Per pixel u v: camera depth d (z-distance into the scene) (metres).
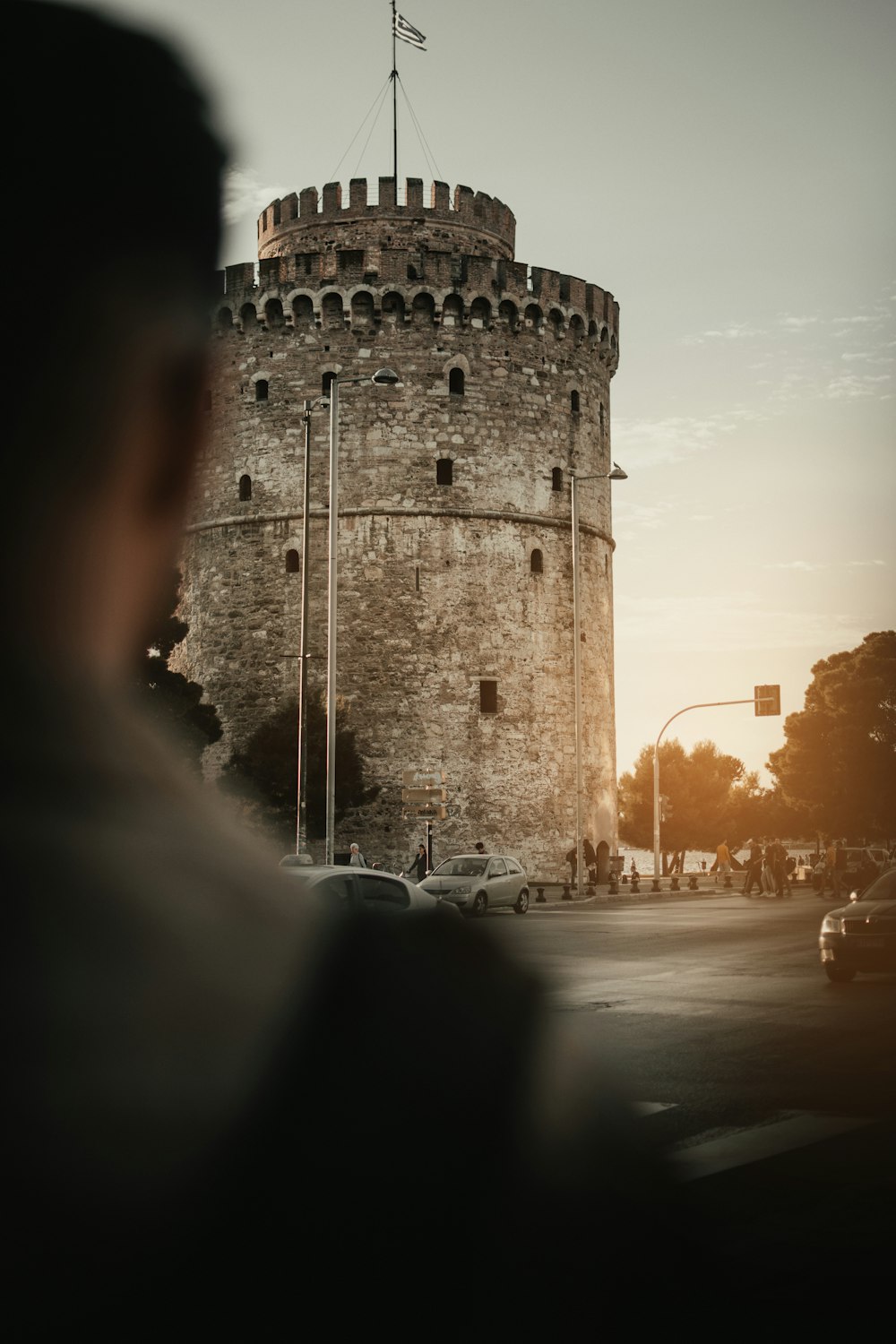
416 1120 0.78
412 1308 0.75
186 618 64.75
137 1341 0.70
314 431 62.28
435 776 51.03
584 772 65.38
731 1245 0.89
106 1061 0.71
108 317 0.76
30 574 0.75
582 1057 0.87
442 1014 0.82
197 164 0.79
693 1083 13.56
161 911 0.75
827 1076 13.96
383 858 60.56
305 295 62.25
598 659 67.00
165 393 0.80
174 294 0.79
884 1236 7.95
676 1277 0.84
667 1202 0.85
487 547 62.81
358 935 0.84
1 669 0.74
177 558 0.82
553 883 62.81
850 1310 6.24
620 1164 0.85
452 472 62.59
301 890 0.85
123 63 0.76
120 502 0.78
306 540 48.78
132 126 0.76
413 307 62.50
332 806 45.06
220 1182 0.72
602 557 67.94
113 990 0.72
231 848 0.82
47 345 0.75
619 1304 0.81
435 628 61.91
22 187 0.74
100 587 0.77
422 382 62.53
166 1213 0.71
